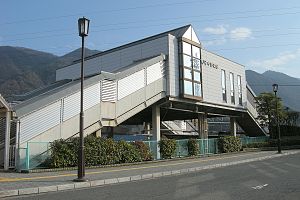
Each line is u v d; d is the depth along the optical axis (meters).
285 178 14.44
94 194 11.05
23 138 18.34
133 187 12.60
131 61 32.94
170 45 30.50
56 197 10.55
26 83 101.19
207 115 40.34
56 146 18.59
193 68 32.59
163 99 30.03
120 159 21.58
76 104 21.53
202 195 10.44
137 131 52.84
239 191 11.14
